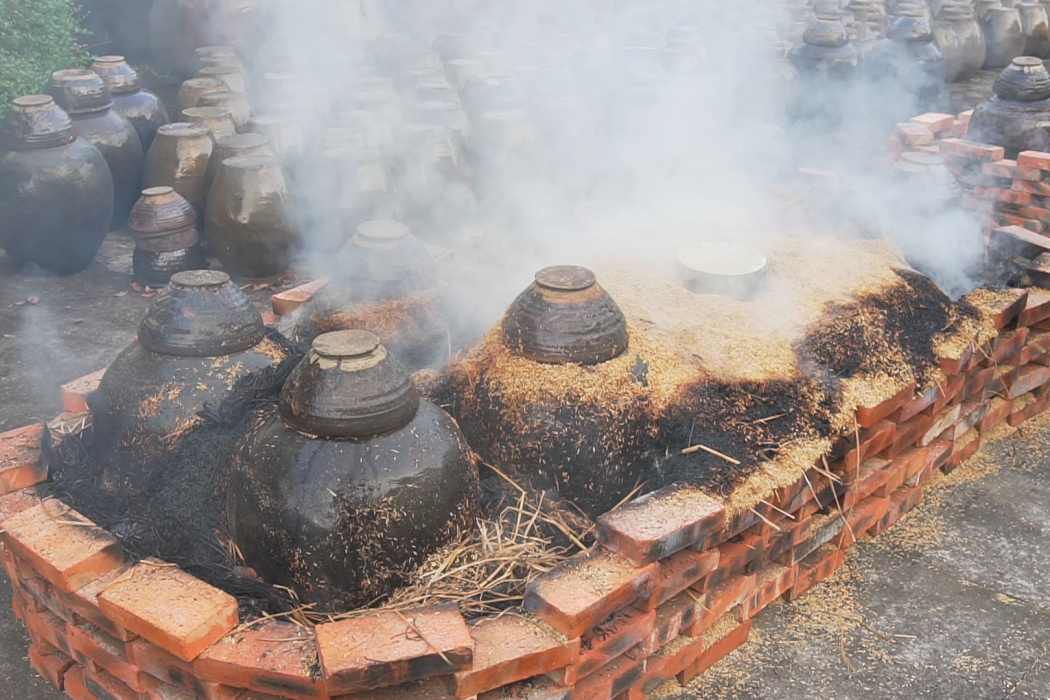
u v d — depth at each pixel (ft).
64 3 29.30
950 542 12.12
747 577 10.16
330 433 8.57
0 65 25.88
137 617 7.93
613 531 8.77
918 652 10.36
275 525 8.54
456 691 7.85
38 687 9.94
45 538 8.80
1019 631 10.68
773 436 10.27
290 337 12.92
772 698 9.77
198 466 9.90
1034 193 20.04
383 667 7.54
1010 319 13.47
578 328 9.88
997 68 44.45
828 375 11.14
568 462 9.83
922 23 33.09
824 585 11.35
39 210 20.66
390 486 8.51
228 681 7.88
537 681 8.57
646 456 10.16
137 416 10.15
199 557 9.18
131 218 21.21
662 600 9.12
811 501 10.57
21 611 10.44
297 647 7.88
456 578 8.91
